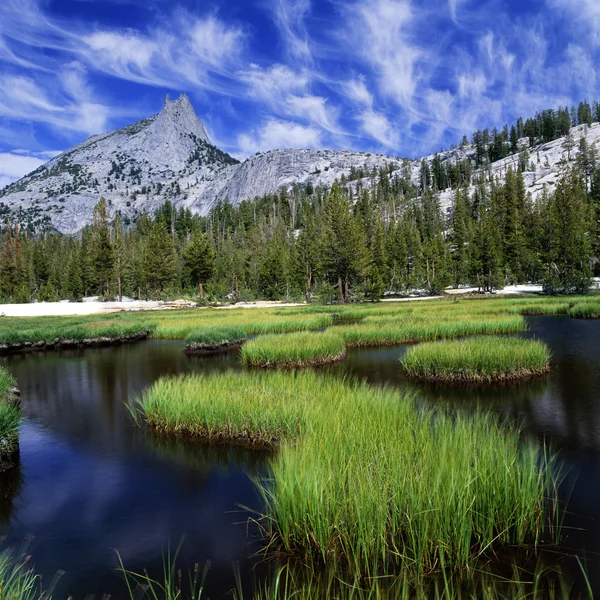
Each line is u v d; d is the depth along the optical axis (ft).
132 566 15.33
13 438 27.27
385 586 13.20
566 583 13.39
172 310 180.65
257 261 311.27
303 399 29.12
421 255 267.59
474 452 17.01
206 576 14.43
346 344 70.90
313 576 14.08
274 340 60.49
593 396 37.42
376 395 29.12
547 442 27.09
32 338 81.41
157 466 24.80
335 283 225.97
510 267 246.88
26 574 13.88
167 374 53.57
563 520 17.35
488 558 14.69
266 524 17.63
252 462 24.79
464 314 97.81
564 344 64.23
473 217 401.29
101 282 264.52
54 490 22.16
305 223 361.71
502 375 43.42
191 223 516.32
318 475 15.67
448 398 37.60
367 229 317.22
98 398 42.65
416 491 14.92
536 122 605.73
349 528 14.49
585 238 195.00
